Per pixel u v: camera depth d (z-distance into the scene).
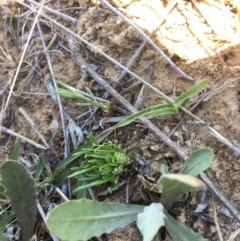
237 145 0.13
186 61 0.15
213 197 0.13
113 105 0.15
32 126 0.16
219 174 0.13
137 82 0.15
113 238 0.14
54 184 0.15
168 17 0.15
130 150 0.14
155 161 0.14
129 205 0.13
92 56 0.16
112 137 0.15
